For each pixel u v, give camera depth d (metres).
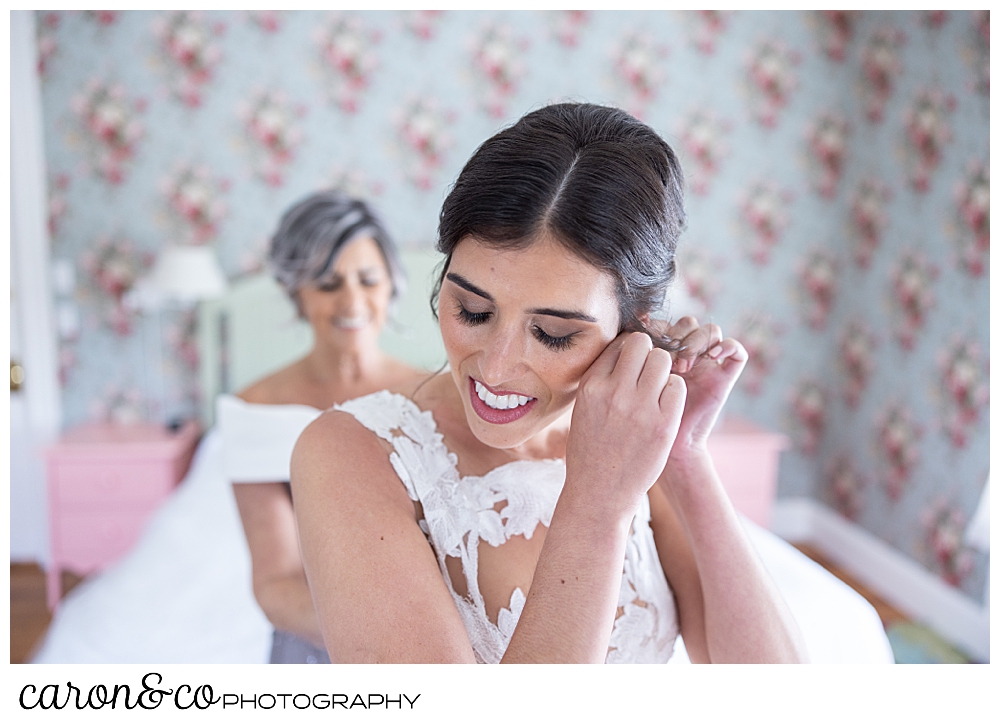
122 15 2.82
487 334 0.62
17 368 2.96
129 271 2.96
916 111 2.81
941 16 2.66
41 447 2.62
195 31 2.87
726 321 3.28
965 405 2.58
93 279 2.95
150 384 3.03
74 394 3.00
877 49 3.03
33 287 2.90
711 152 3.16
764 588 0.76
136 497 2.69
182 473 2.81
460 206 0.60
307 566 0.63
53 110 2.84
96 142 2.88
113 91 2.86
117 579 1.76
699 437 0.76
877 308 3.06
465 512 0.71
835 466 3.35
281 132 2.95
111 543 2.70
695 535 0.77
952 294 2.64
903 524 2.90
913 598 2.81
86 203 2.90
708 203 3.19
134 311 2.98
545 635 0.57
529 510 0.74
